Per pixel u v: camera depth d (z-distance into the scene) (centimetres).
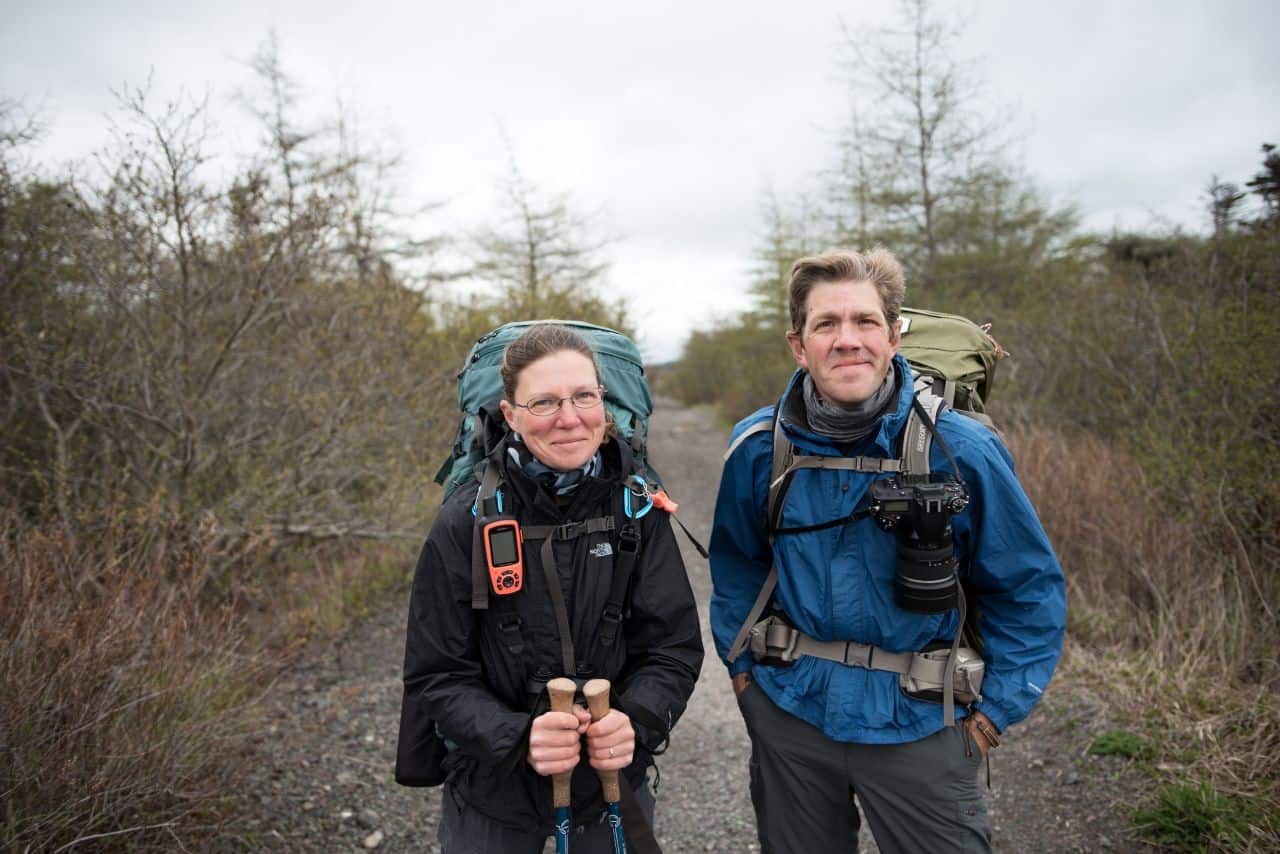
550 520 168
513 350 169
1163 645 376
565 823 162
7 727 222
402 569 604
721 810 318
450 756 173
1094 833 278
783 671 190
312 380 557
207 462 494
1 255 464
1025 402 746
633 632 177
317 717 378
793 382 188
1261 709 319
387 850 283
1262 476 401
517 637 164
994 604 181
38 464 473
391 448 595
